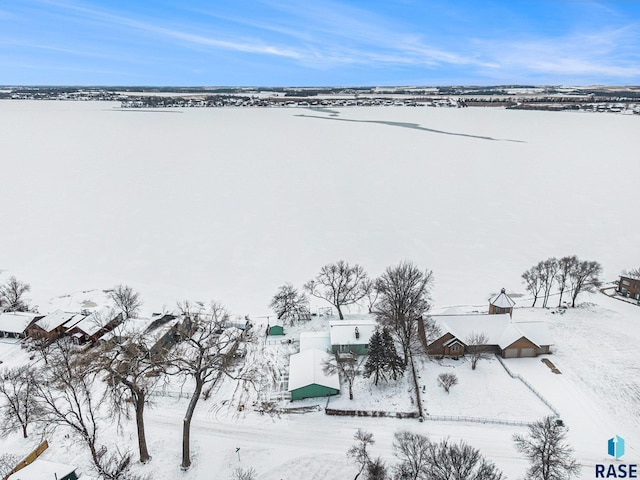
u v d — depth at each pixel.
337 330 59.47
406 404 48.09
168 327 62.41
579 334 62.59
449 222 121.00
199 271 92.81
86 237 109.25
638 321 66.94
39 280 87.31
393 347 52.62
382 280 76.06
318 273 91.44
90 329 61.66
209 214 127.06
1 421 44.16
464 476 33.62
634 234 110.00
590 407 46.88
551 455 36.12
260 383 52.78
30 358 57.94
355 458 40.12
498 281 87.56
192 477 38.41
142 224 118.50
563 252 100.50
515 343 56.38
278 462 40.03
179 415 46.72
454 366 55.44
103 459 40.03
